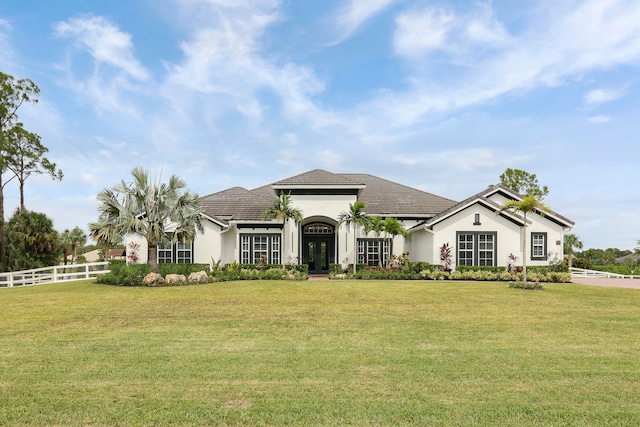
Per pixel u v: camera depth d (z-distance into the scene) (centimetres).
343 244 2720
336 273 2456
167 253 2567
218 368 665
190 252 2569
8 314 1162
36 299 1473
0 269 2778
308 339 864
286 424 470
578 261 3612
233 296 1524
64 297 1525
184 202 2172
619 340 866
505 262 2498
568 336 899
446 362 701
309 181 2681
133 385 588
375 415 491
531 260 2633
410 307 1277
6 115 3100
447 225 2502
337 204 2698
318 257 2870
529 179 4453
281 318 1094
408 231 2723
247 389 573
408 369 662
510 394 558
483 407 514
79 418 484
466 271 2372
